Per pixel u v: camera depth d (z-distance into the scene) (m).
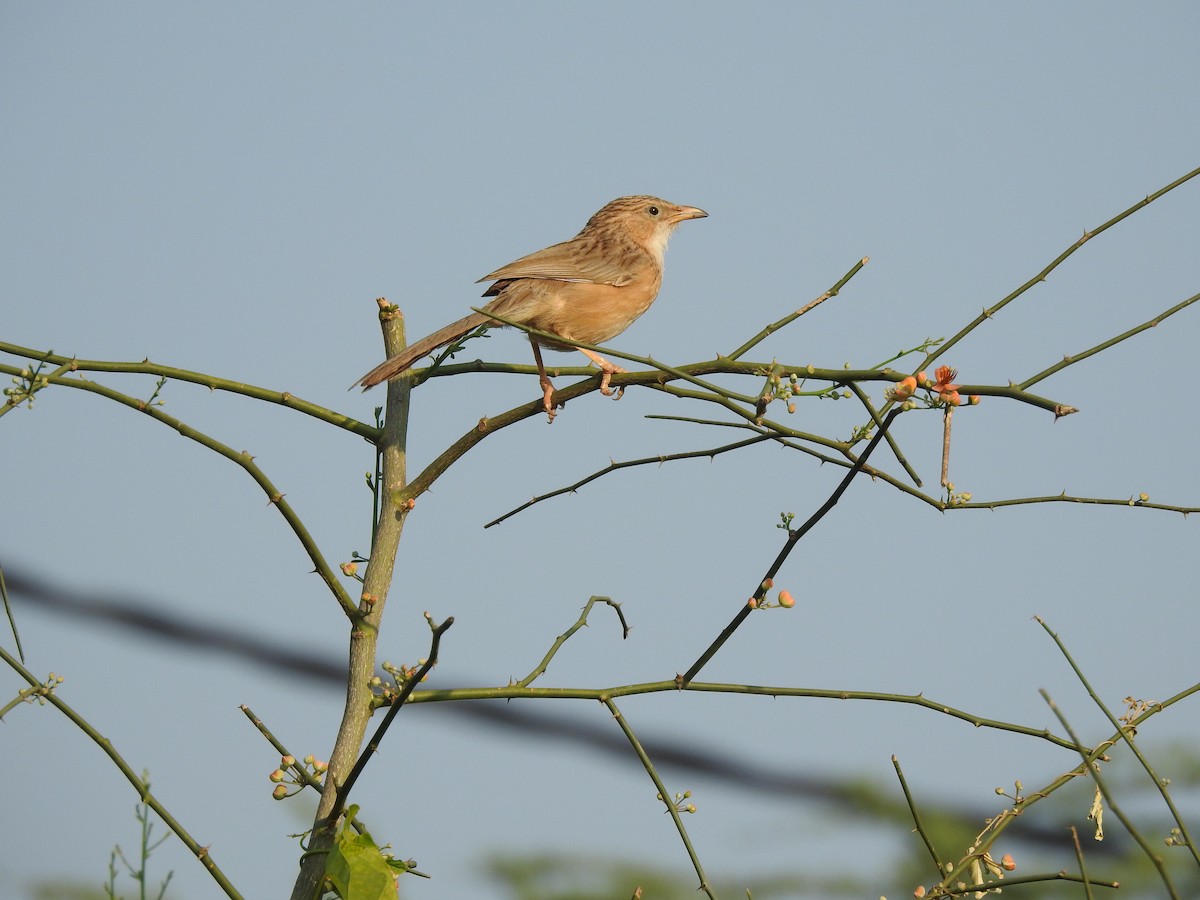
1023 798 7.41
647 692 7.68
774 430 8.00
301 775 7.45
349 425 8.66
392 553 8.31
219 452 7.82
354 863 7.16
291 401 8.48
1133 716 7.46
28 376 7.72
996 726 7.68
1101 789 5.54
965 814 11.90
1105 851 11.66
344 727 7.76
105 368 8.12
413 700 7.68
